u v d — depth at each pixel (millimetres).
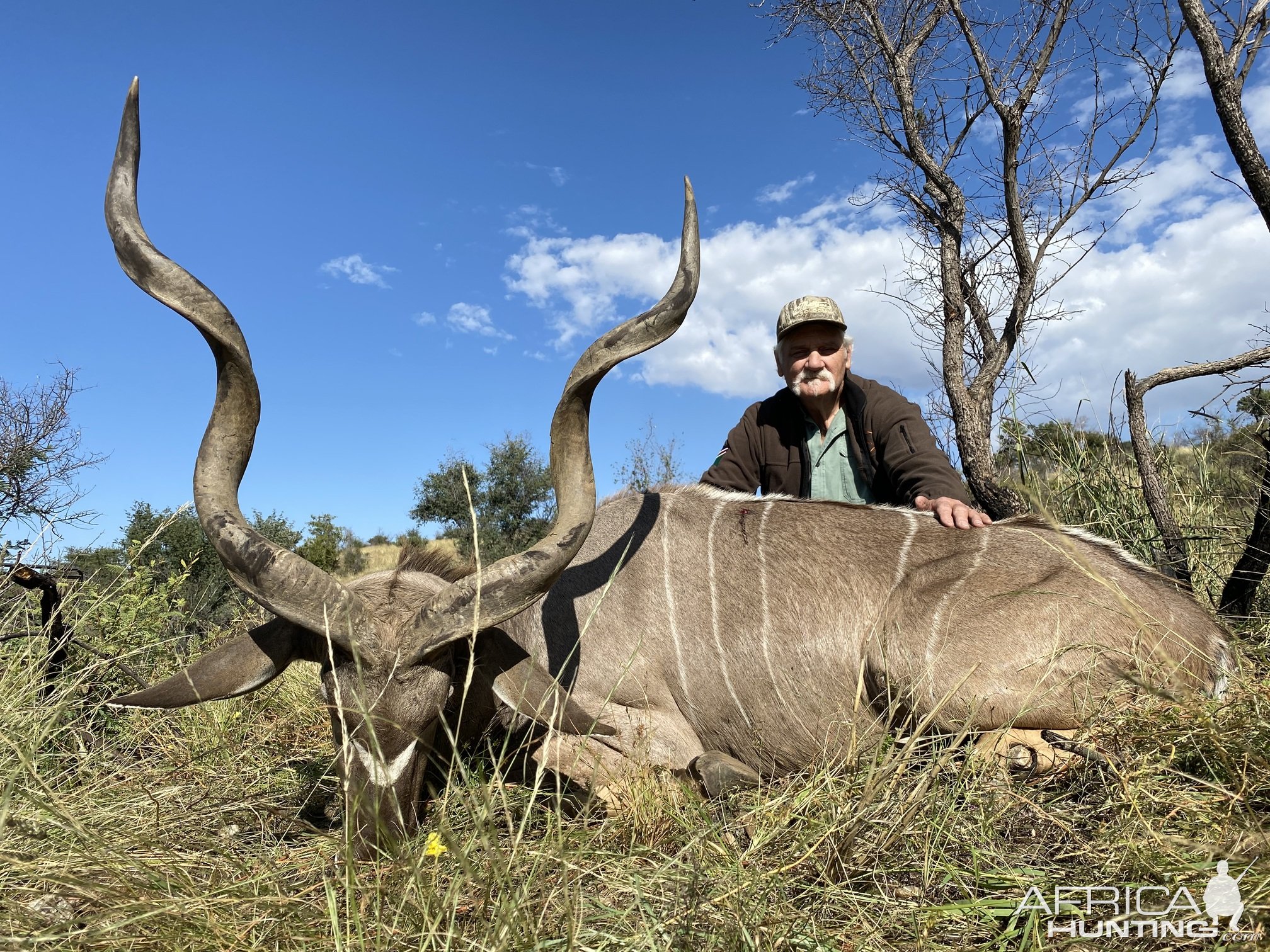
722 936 946
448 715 1579
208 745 1791
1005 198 2707
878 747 1279
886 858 1141
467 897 1031
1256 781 1101
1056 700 1477
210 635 2418
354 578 1627
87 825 1178
